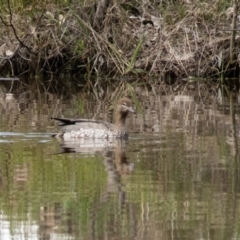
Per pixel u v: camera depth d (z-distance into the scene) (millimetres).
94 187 16562
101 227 14031
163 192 16141
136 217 14508
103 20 35906
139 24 36312
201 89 32969
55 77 36656
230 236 13539
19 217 14602
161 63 35750
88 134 22266
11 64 36469
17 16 35719
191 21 35656
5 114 25953
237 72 35562
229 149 20422
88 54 36156
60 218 14555
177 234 13664
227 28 35281
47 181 17078
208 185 16719
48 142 21641
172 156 19609
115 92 32094
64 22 35812
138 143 21484
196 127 23719
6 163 18859
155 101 29391
